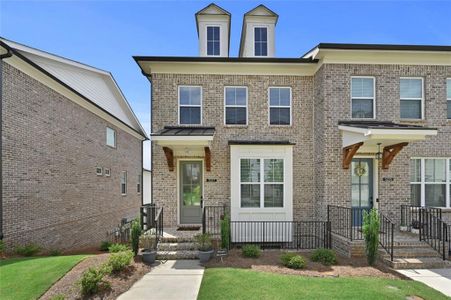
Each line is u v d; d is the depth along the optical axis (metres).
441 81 9.83
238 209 9.59
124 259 6.45
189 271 6.77
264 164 9.77
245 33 12.22
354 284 5.66
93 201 14.41
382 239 8.32
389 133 7.70
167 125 10.26
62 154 11.48
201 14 11.84
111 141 17.05
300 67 10.29
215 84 10.39
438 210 8.70
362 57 9.54
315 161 10.18
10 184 8.50
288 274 6.31
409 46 9.30
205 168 10.22
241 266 6.93
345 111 9.47
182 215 10.50
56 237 10.95
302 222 9.29
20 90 9.01
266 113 10.38
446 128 9.77
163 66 10.22
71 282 5.51
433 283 6.08
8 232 8.36
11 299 4.87
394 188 9.58
